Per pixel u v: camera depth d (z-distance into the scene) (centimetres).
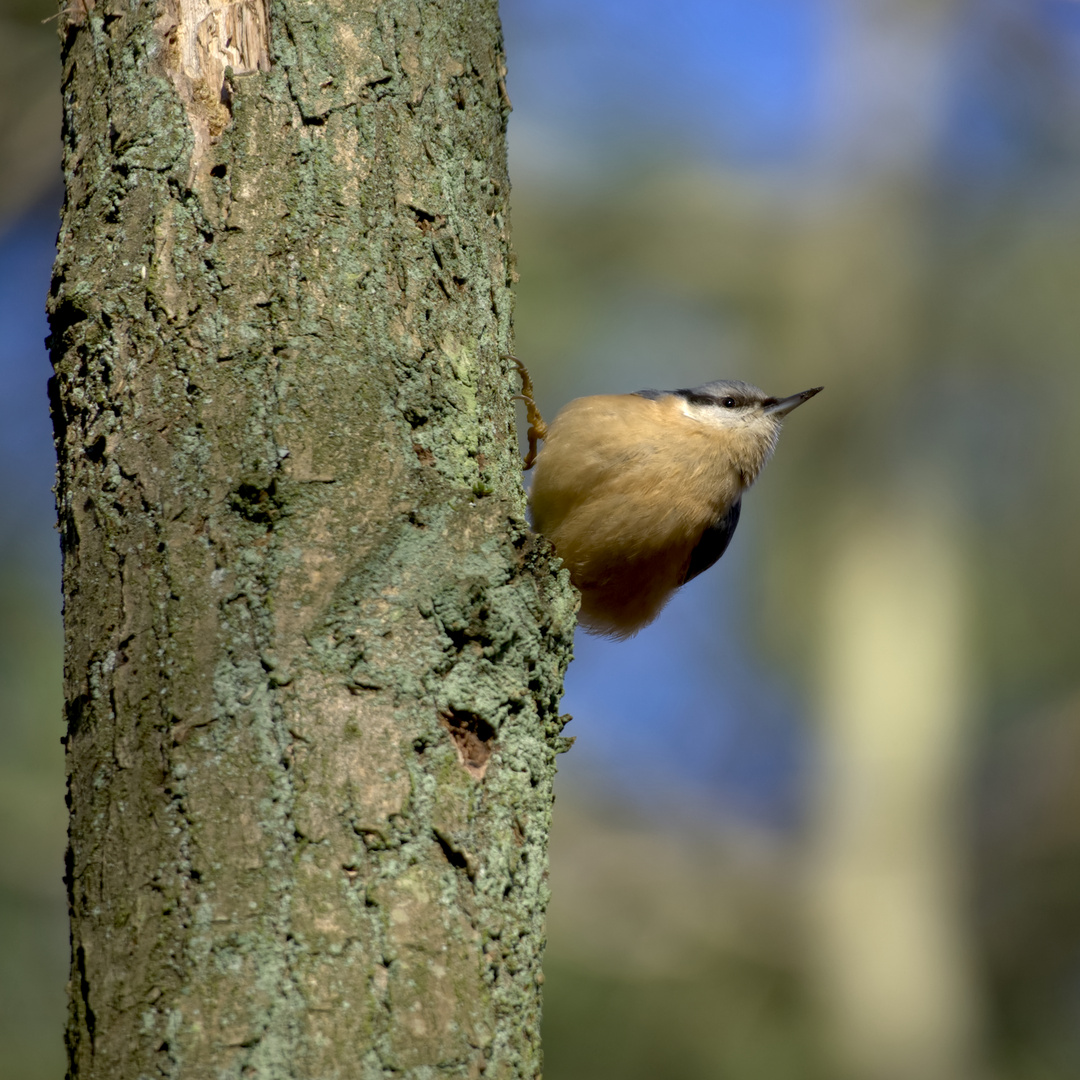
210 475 423
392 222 484
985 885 1670
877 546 1680
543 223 1605
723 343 1709
